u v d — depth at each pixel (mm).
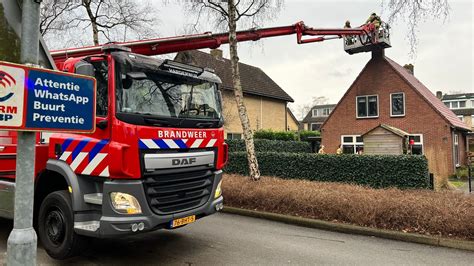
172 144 4578
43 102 2695
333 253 5324
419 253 5371
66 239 4500
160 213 4395
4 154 5305
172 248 5430
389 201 6617
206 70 5473
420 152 20297
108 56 4312
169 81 4836
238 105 9477
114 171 4086
